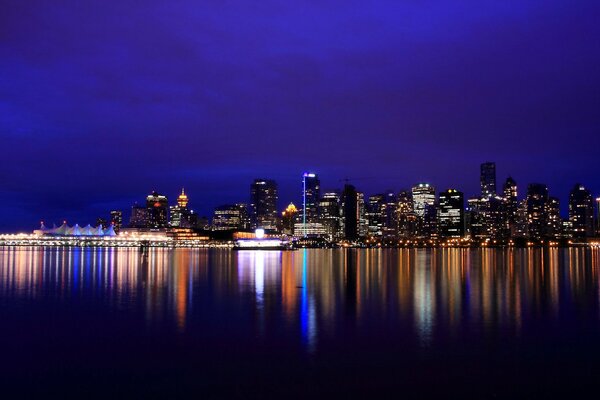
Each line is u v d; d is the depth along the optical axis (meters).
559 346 43.56
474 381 34.56
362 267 164.12
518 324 52.81
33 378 35.06
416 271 142.38
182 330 49.91
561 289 88.69
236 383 34.09
